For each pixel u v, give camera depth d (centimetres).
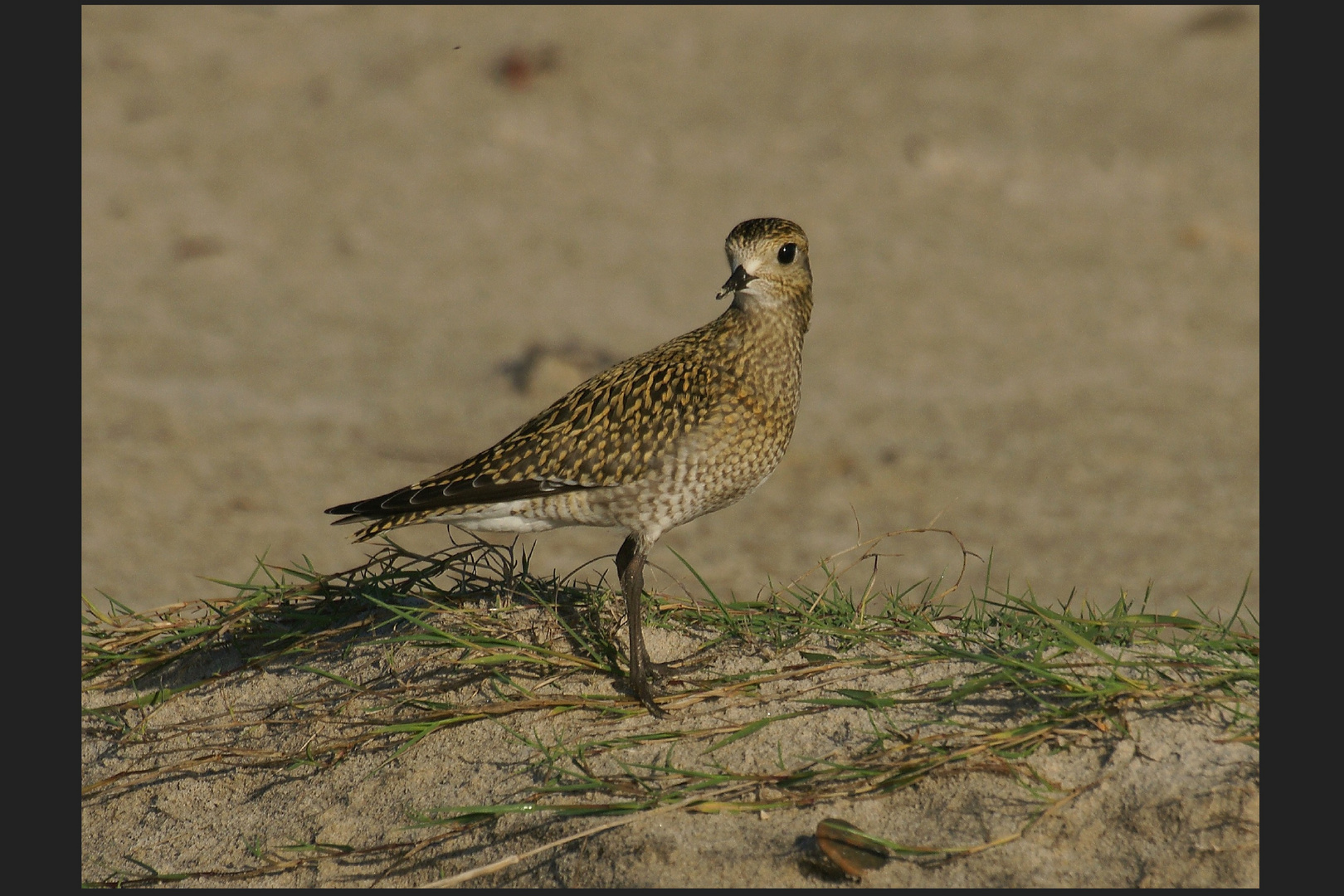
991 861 671
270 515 1432
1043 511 1453
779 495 1523
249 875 748
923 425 1688
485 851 722
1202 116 2714
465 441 1614
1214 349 1911
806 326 870
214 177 2492
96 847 793
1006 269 2166
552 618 854
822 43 3084
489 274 2147
